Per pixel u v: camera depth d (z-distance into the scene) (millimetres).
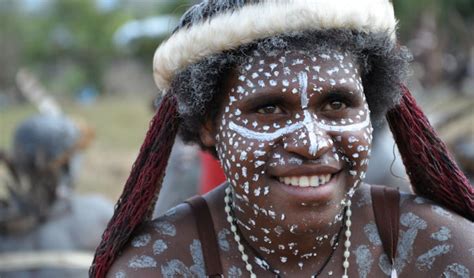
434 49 12758
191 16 2297
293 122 2193
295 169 2162
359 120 2244
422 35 12508
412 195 2527
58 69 27688
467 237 2389
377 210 2467
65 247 4363
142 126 17328
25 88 6184
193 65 2287
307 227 2217
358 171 2252
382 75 2416
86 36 27484
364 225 2445
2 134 16031
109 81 27297
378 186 2537
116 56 27828
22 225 4340
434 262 2389
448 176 2477
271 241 2336
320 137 2154
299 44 2186
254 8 2158
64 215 4438
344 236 2418
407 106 2473
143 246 2375
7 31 26484
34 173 4379
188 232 2424
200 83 2291
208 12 2244
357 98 2236
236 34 2174
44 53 27328
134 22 27250
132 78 27125
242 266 2404
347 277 2389
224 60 2232
